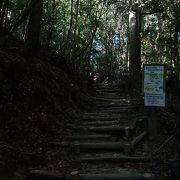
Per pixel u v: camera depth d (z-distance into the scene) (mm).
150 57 21922
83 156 7254
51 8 15469
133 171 6383
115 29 33344
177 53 12555
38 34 10703
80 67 18359
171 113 9609
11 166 6020
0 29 8469
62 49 15719
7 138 6750
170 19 13172
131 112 11031
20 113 7660
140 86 15336
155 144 7473
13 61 8477
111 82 24484
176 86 12336
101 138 8320
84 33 20516
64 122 9242
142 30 21344
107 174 6148
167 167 6320
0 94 7395
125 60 33438
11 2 8930
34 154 6637
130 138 8367
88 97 13953
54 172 6180
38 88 8977
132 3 17688
